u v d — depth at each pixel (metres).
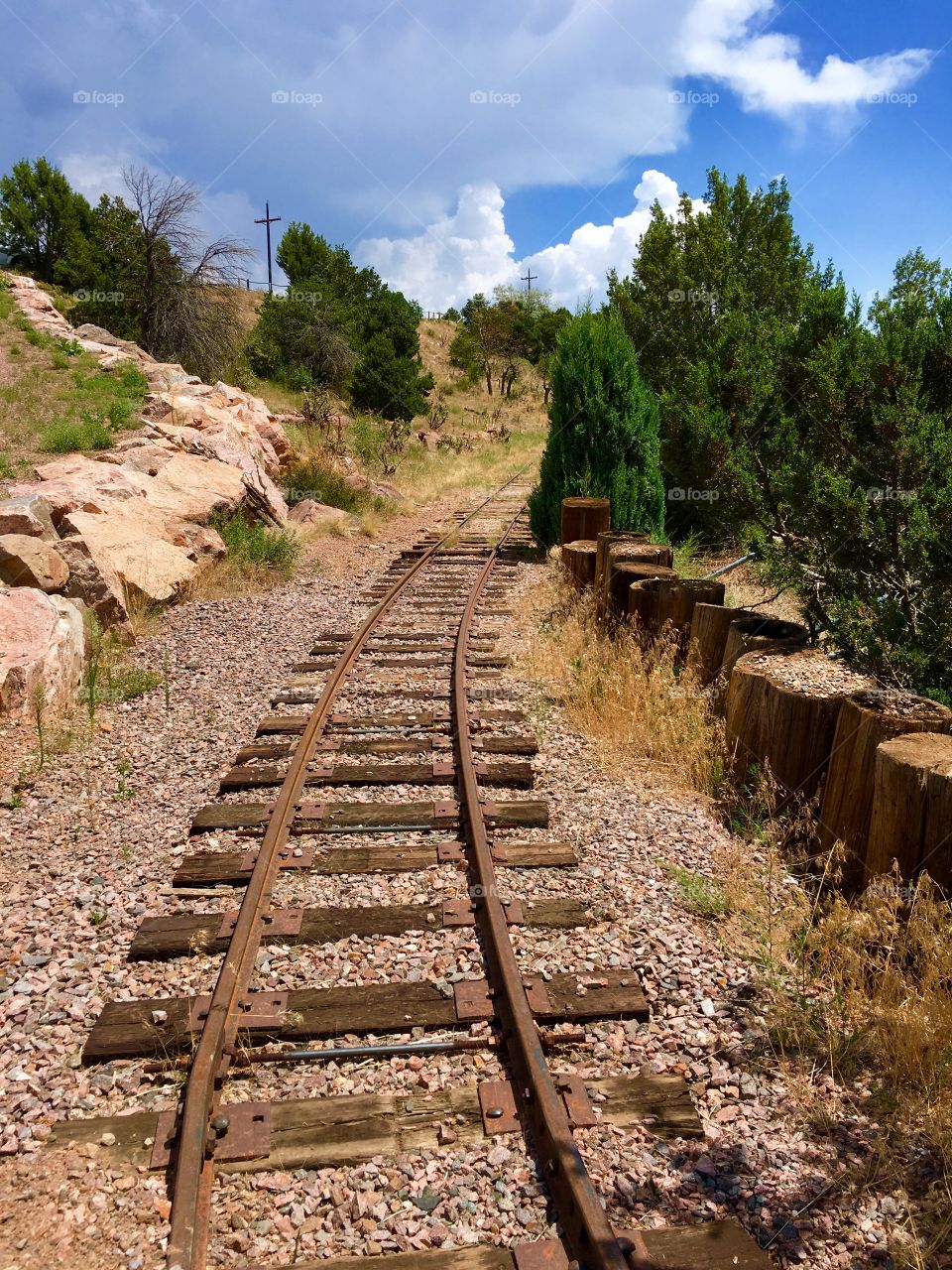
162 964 3.77
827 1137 2.90
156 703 7.18
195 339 24.52
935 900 3.62
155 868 4.55
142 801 5.41
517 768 5.69
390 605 10.44
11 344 18.95
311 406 24.91
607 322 13.85
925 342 6.70
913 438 5.82
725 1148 2.83
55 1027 3.38
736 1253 2.44
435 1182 2.69
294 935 3.92
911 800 3.69
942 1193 2.68
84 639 7.87
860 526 6.04
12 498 9.26
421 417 40.31
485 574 12.04
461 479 25.67
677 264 15.12
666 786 5.66
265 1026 3.32
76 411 14.83
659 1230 2.51
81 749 6.21
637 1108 2.96
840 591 6.62
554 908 4.14
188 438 14.34
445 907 4.12
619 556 8.58
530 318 60.66
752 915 4.14
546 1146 2.74
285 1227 2.53
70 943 3.92
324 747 6.02
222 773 5.75
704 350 14.15
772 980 3.61
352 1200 2.62
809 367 6.90
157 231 23.94
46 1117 2.96
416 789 5.48
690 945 3.91
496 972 3.62
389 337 37.47
